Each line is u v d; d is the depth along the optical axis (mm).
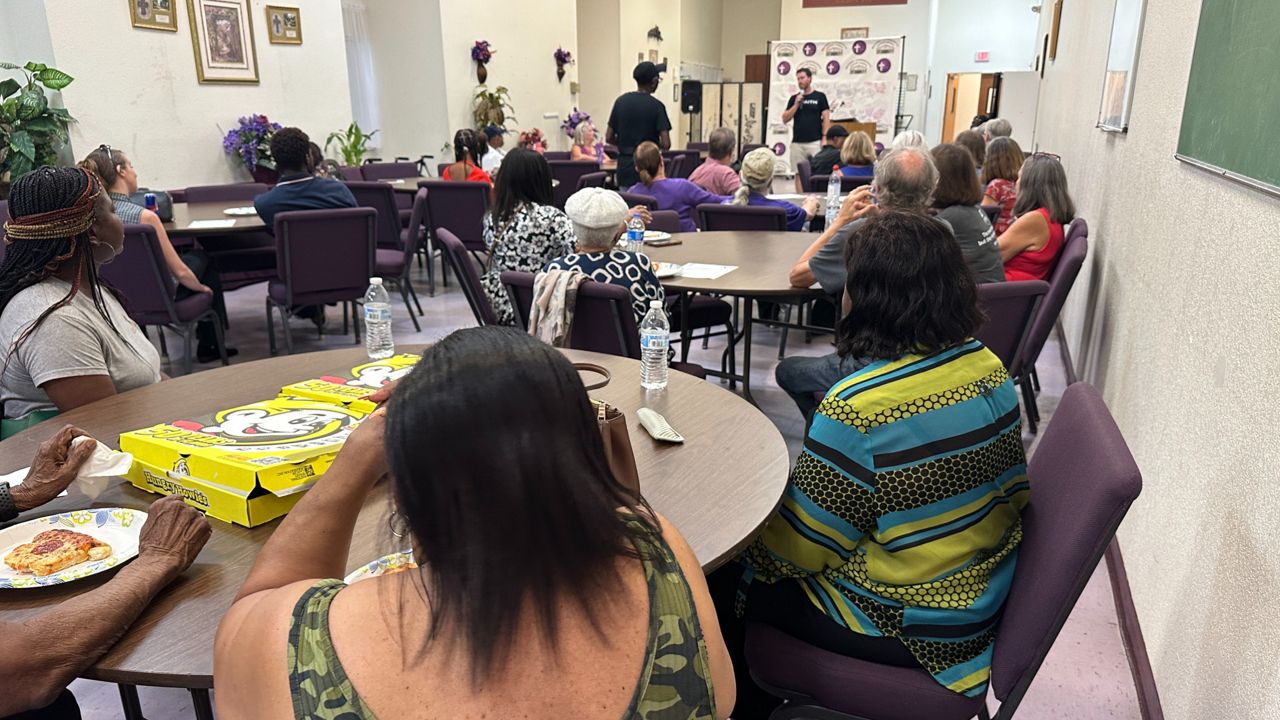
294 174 4047
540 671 581
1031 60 13281
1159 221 2238
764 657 1289
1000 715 1177
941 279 1188
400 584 626
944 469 1146
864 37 14547
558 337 2270
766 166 4535
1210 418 1528
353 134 7441
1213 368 1544
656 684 610
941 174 2857
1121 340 2611
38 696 837
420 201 4645
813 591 1283
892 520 1165
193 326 3943
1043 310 2748
